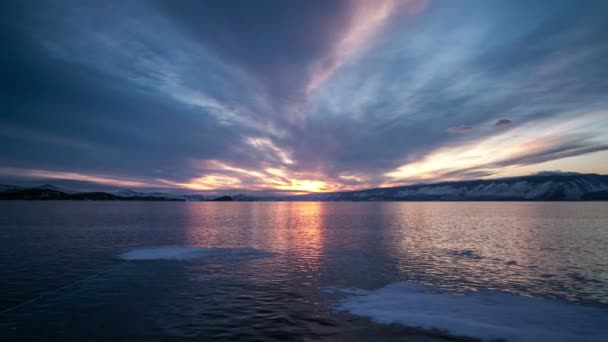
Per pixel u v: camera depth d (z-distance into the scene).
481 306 17.56
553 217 105.00
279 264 28.55
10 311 16.73
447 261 30.27
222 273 25.17
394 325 14.83
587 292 20.81
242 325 14.96
